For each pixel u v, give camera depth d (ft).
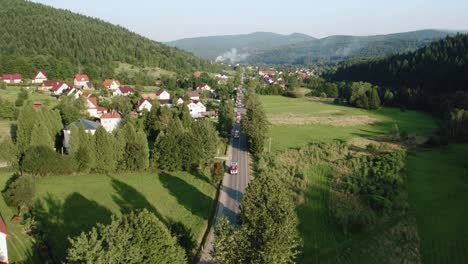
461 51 562.66
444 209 168.66
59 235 131.95
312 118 412.36
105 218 147.13
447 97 451.12
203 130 224.53
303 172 211.20
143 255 82.64
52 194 169.48
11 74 520.42
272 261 91.56
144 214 88.17
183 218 150.92
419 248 136.87
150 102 385.91
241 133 317.22
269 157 238.89
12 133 252.21
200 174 206.59
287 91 630.74
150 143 264.31
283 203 104.53
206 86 614.34
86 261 74.69
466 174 219.41
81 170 199.00
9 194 150.20
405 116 440.04
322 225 149.69
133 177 197.98
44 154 189.88
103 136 200.85
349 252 131.54
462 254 133.28
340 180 202.59
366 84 538.06
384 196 177.68
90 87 534.78
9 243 124.06
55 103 369.09
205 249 127.65
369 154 263.29
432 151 272.72
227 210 160.76
